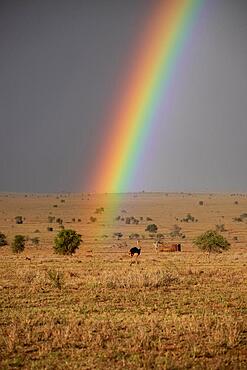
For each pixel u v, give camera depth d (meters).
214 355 37.03
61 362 35.22
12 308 55.44
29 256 144.38
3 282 74.81
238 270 91.62
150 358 35.50
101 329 43.69
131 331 43.03
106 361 35.41
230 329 42.25
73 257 136.12
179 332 42.56
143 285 70.50
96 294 63.94
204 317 48.25
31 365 34.59
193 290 67.94
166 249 173.88
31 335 41.78
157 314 51.19
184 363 34.81
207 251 160.12
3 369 33.84
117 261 115.06
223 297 61.94
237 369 34.06
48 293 64.94
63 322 47.09
